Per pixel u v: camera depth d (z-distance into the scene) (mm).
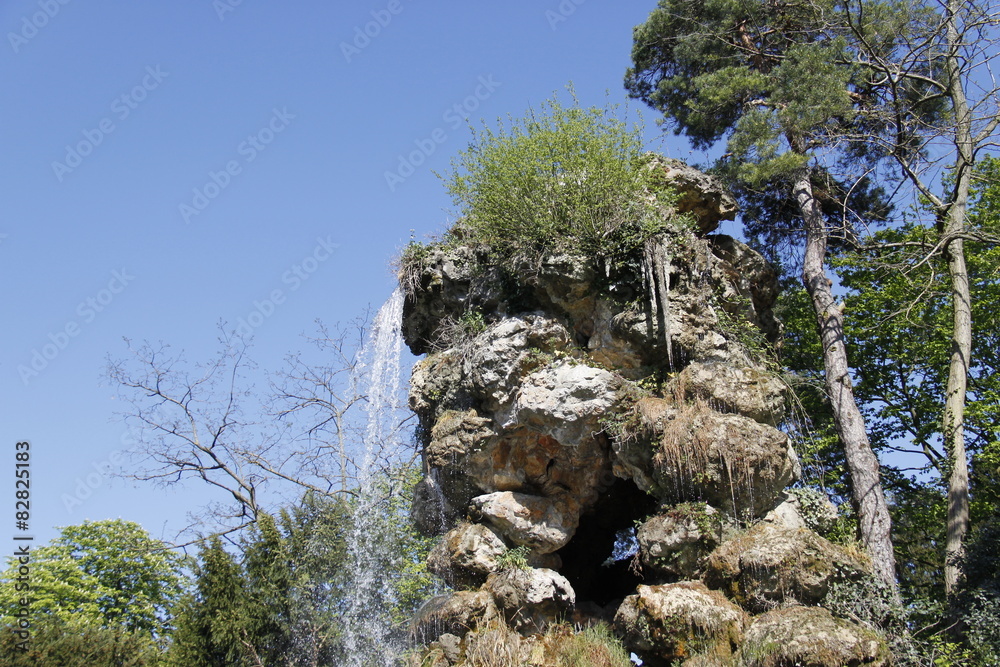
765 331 18953
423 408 17828
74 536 29359
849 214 23344
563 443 15898
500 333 16469
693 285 16547
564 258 16484
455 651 14844
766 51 22531
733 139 19172
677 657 13484
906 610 14234
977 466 21734
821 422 23797
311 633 16656
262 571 17250
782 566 13836
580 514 17078
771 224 23859
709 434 14773
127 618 28328
